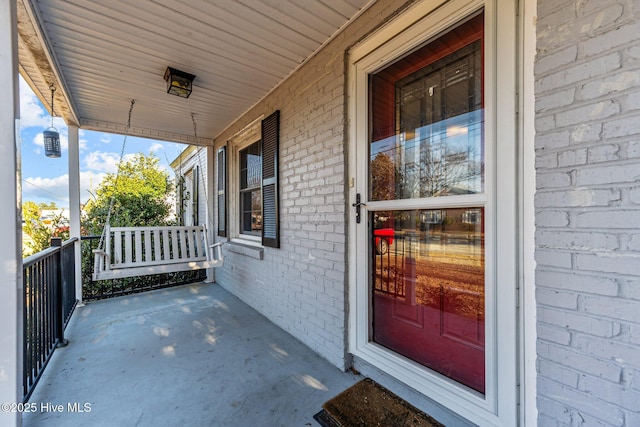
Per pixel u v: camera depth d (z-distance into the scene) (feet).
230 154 15.03
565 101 3.52
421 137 5.72
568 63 3.49
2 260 3.63
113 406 5.90
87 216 17.03
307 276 8.59
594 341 3.29
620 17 3.09
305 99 8.62
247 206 14.15
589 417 3.33
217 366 7.47
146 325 10.34
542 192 3.74
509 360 4.22
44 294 7.54
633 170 3.02
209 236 17.21
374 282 6.73
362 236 6.82
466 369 5.00
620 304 3.11
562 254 3.55
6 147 3.67
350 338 7.19
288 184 9.49
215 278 17.17
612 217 3.16
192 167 23.00
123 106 11.80
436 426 5.25
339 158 7.32
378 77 6.54
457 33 5.09
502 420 4.31
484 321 4.66
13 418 3.59
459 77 5.06
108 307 12.45
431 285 5.57
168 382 6.75
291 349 8.42
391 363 6.12
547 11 3.68
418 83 5.75
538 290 3.79
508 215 4.22
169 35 7.20
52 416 5.60
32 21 6.18
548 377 3.69
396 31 5.92
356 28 6.76
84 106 11.75
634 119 3.01
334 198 7.50
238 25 6.84
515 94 4.14
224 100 11.34
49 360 7.70
